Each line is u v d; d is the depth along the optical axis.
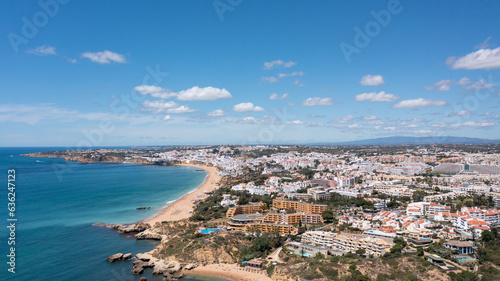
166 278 184.00
